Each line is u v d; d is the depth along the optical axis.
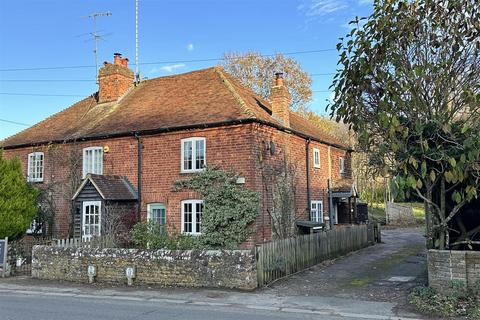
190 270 12.87
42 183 23.53
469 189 9.54
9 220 16.06
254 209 18.00
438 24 9.72
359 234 22.09
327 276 14.33
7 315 9.58
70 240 15.60
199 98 21.91
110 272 13.86
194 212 19.20
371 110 10.61
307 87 46.91
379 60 10.13
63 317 9.34
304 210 22.70
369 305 10.29
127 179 21.02
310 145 24.22
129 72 25.91
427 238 11.34
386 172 9.86
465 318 8.90
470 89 9.26
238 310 10.00
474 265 9.93
